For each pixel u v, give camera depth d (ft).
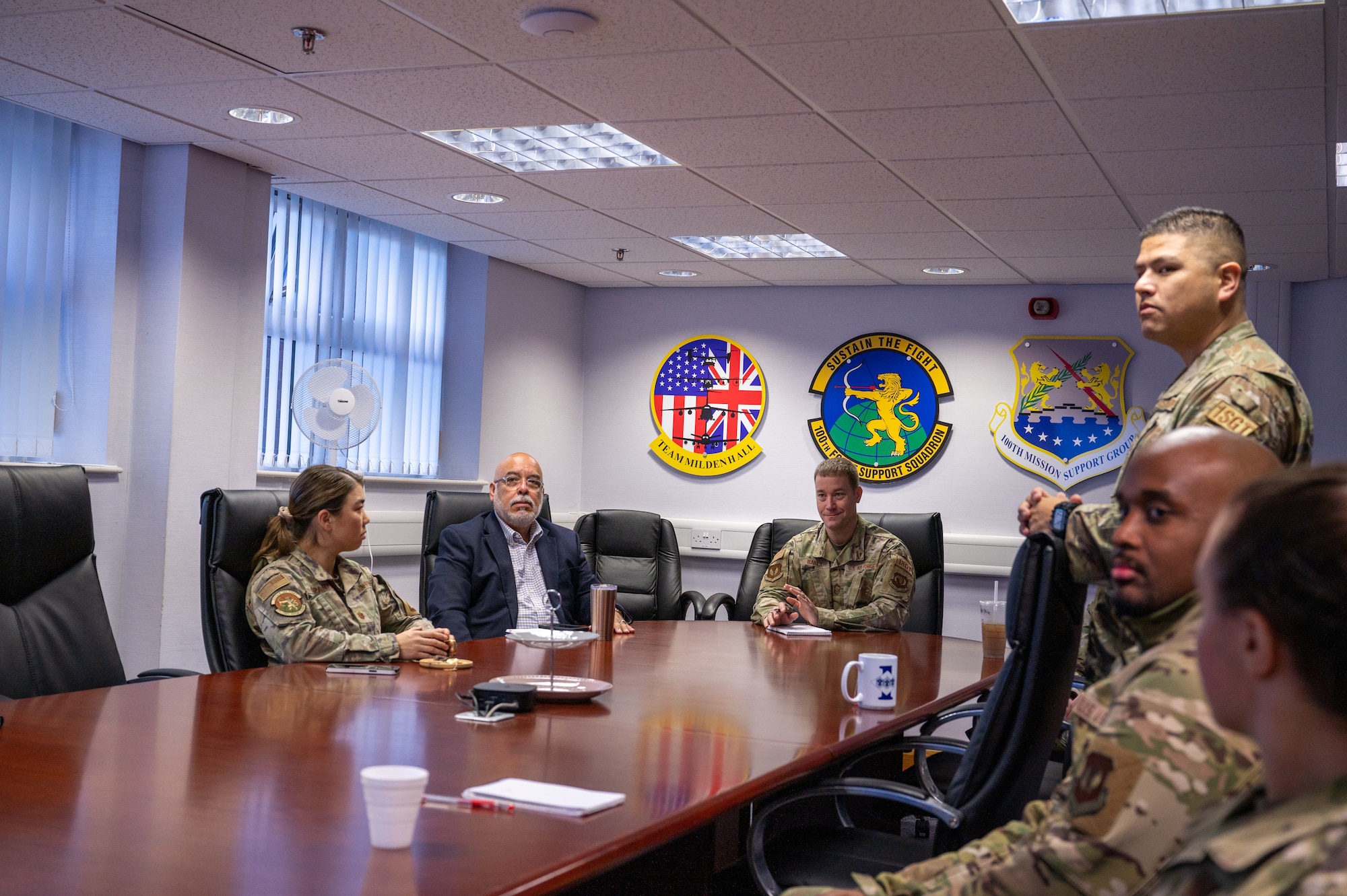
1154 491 4.11
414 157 14.70
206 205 14.99
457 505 13.96
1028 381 21.03
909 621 15.52
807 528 17.52
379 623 10.42
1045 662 5.82
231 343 15.48
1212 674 2.33
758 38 10.22
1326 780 2.15
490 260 21.04
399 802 4.41
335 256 18.53
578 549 13.85
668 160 14.47
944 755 11.53
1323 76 10.49
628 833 4.74
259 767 5.66
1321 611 2.10
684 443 23.12
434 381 20.97
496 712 7.29
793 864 6.73
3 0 10.08
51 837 4.44
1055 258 18.76
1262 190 14.28
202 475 15.15
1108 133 12.41
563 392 23.25
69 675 9.08
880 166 14.01
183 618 14.90
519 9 9.81
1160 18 9.43
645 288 23.48
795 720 7.61
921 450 21.56
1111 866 3.74
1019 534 20.94
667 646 11.53
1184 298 6.63
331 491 9.96
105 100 12.91
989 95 11.40
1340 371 19.20
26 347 14.01
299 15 10.17
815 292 22.40
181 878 4.03
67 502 9.43
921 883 4.33
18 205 13.87
